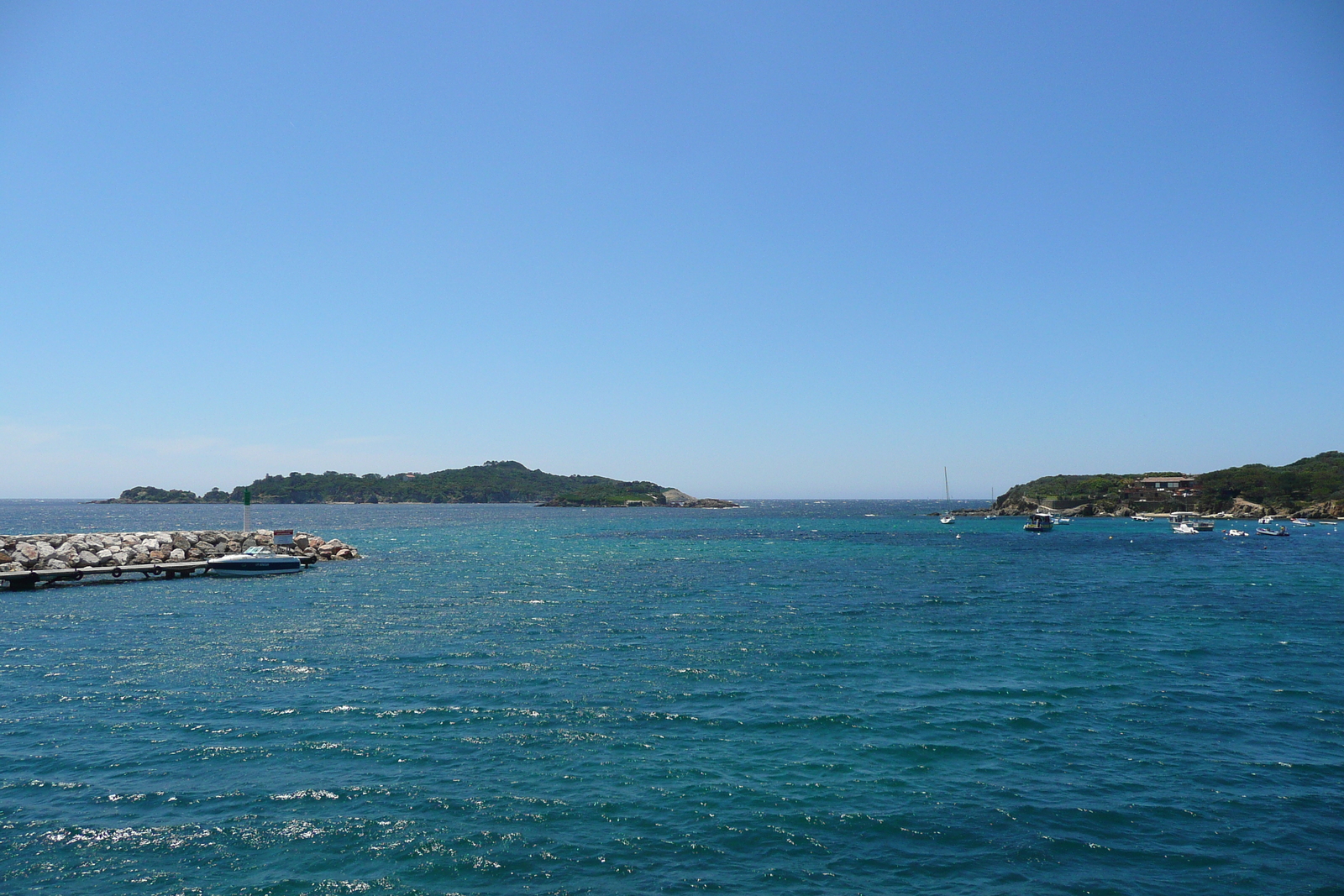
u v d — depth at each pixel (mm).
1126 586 51562
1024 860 13062
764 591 48750
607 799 15375
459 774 16688
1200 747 18547
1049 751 18297
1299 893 12094
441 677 25359
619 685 24266
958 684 24484
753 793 15750
